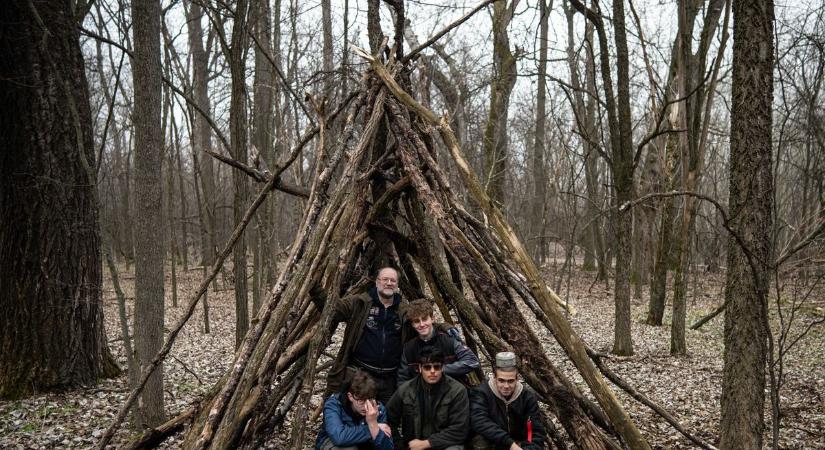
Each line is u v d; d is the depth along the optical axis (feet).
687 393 27.32
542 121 73.15
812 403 25.62
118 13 37.91
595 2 36.32
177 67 55.36
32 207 25.54
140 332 18.69
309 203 18.10
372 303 17.10
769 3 16.07
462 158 16.84
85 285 25.50
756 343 16.48
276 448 18.75
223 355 33.88
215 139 89.20
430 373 14.93
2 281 25.59
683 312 36.24
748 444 16.44
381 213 20.97
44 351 25.36
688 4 40.60
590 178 68.64
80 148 19.63
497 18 50.65
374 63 20.13
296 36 53.57
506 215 56.75
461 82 53.62
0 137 25.61
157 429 16.07
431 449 15.07
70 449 18.98
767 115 16.19
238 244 26.91
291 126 55.31
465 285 49.60
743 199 16.39
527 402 15.23
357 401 14.90
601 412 16.57
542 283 14.97
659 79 49.73
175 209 92.63
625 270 36.14
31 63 25.13
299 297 15.90
